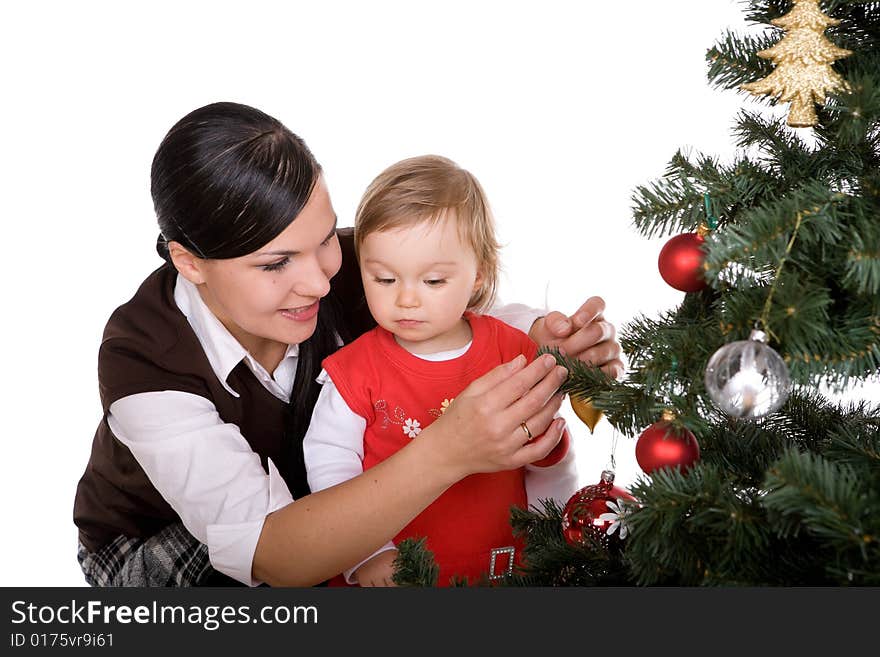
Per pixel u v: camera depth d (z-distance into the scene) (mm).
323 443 1187
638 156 2684
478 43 2719
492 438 967
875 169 889
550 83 2709
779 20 855
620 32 2672
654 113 2682
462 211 1121
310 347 1299
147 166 2668
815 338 793
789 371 800
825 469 758
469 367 1199
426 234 1091
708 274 803
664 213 942
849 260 771
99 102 2662
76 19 2643
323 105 2693
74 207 2672
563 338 1175
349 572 1131
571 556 984
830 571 743
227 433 1177
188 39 2662
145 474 1322
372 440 1195
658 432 890
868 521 723
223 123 1084
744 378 746
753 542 820
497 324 1242
